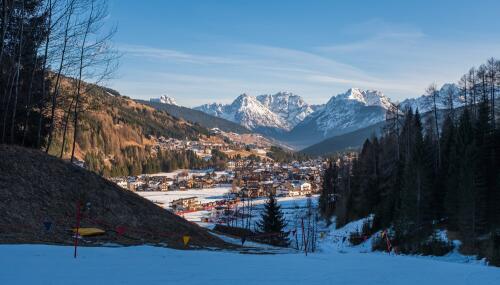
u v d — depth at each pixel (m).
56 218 21.41
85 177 26.55
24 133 31.47
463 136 57.62
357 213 79.88
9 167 23.62
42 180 24.05
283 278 11.10
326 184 110.94
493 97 64.69
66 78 33.84
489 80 65.00
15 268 11.09
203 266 12.91
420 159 56.28
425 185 53.00
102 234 20.88
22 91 33.03
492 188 49.16
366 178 82.50
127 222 24.28
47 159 26.39
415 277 11.91
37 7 31.69
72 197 24.08
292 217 121.38
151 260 13.79
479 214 44.34
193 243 24.11
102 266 12.00
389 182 71.75
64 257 13.39
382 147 85.88
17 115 32.56
